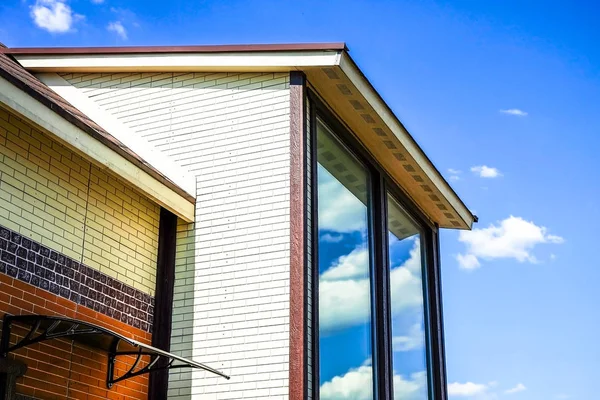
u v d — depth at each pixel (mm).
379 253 10531
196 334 8734
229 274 8844
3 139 7324
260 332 8508
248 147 9211
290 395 8117
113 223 8531
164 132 9625
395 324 10906
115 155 8070
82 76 10141
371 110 9812
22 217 7363
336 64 8969
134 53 9695
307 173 9062
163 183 8719
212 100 9555
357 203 10359
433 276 12328
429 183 11609
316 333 8648
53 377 7449
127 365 8414
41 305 7383
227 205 9102
